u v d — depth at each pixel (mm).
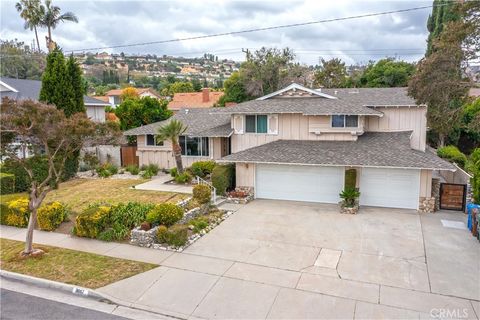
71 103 23469
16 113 11156
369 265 11547
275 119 21969
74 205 17969
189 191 20234
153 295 9938
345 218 16500
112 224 14539
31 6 40875
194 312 9125
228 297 9742
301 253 12570
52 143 13281
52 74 23062
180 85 80812
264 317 8797
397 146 19297
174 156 24781
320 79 51750
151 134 26453
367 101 22656
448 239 13781
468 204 16484
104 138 12891
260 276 10883
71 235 14555
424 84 19266
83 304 9672
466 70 19125
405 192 18000
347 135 20766
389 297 9578
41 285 10703
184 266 11648
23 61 59531
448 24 18984
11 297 10047
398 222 15859
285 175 19969
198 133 24047
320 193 19422
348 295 9711
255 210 18000
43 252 12727
